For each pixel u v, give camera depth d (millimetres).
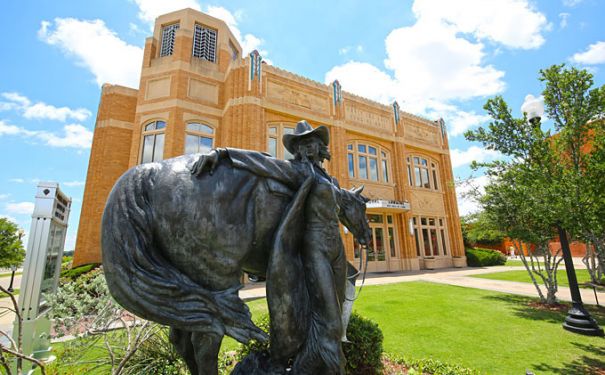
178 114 14664
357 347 3721
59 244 5102
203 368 1919
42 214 4277
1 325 7426
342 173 17328
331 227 2451
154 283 1733
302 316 2207
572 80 6047
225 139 14992
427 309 7762
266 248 2314
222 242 2010
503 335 5703
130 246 1747
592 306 8398
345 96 19016
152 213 1881
